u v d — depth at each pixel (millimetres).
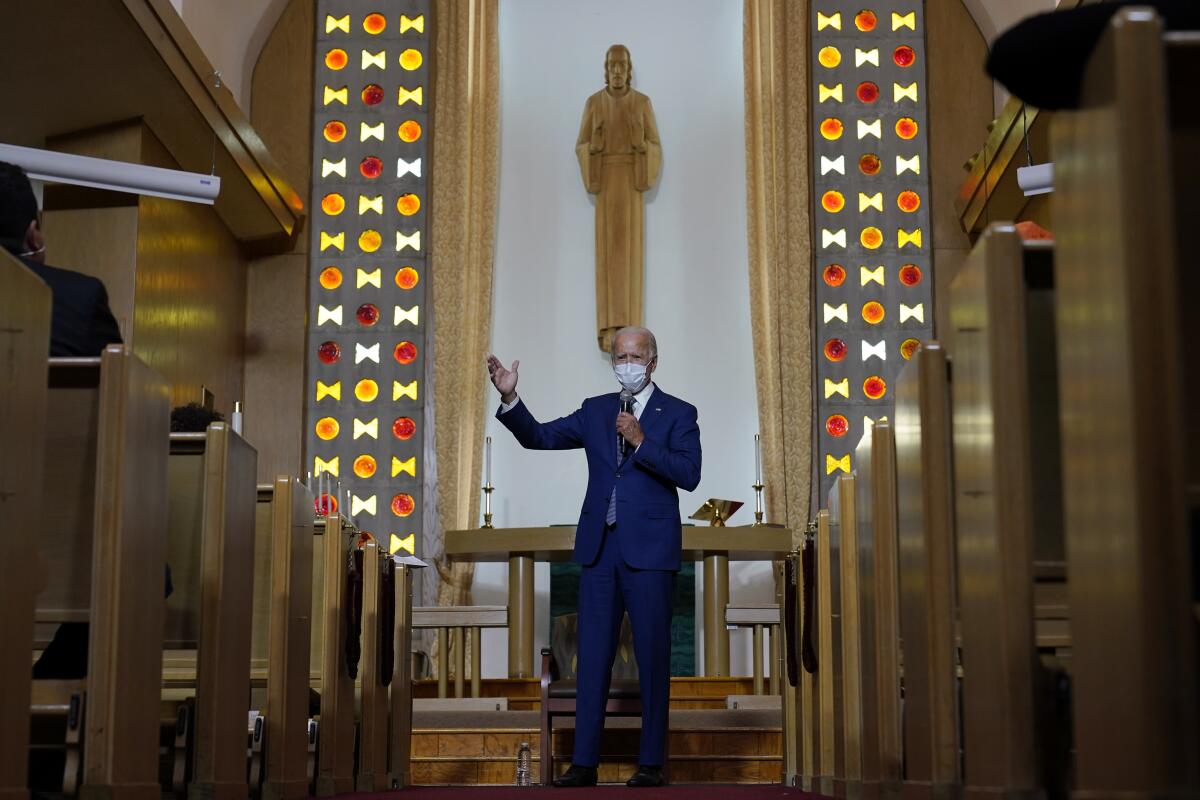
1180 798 1690
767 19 10906
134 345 8461
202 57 8367
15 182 3326
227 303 10320
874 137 10977
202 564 3609
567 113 11172
